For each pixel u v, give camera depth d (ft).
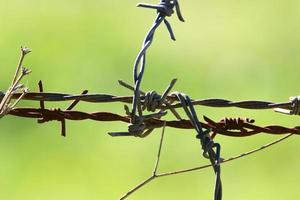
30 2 88.99
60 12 88.07
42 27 83.61
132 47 80.28
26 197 54.70
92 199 53.78
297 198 54.29
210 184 54.60
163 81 72.23
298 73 77.05
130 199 53.42
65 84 71.82
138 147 58.49
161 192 53.93
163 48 78.95
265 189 54.75
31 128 61.72
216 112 61.62
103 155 58.23
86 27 84.69
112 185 54.75
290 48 81.92
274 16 87.51
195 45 80.33
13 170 57.57
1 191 55.42
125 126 60.59
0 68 73.72
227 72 75.36
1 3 88.12
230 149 57.57
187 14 86.48
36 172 57.21
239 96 71.46
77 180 55.93
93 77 73.15
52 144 60.29
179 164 56.49
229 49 80.18
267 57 79.20
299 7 88.89
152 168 56.34
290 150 57.88
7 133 61.52
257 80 74.74
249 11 89.10
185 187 54.19
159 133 58.85
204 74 74.43
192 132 58.59
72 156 58.59
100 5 90.63
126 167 56.59
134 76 25.31
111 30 84.53
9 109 26.22
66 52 78.33
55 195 54.60
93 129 60.70
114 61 76.43
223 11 87.51
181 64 75.77
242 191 54.49
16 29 82.99
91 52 78.69
